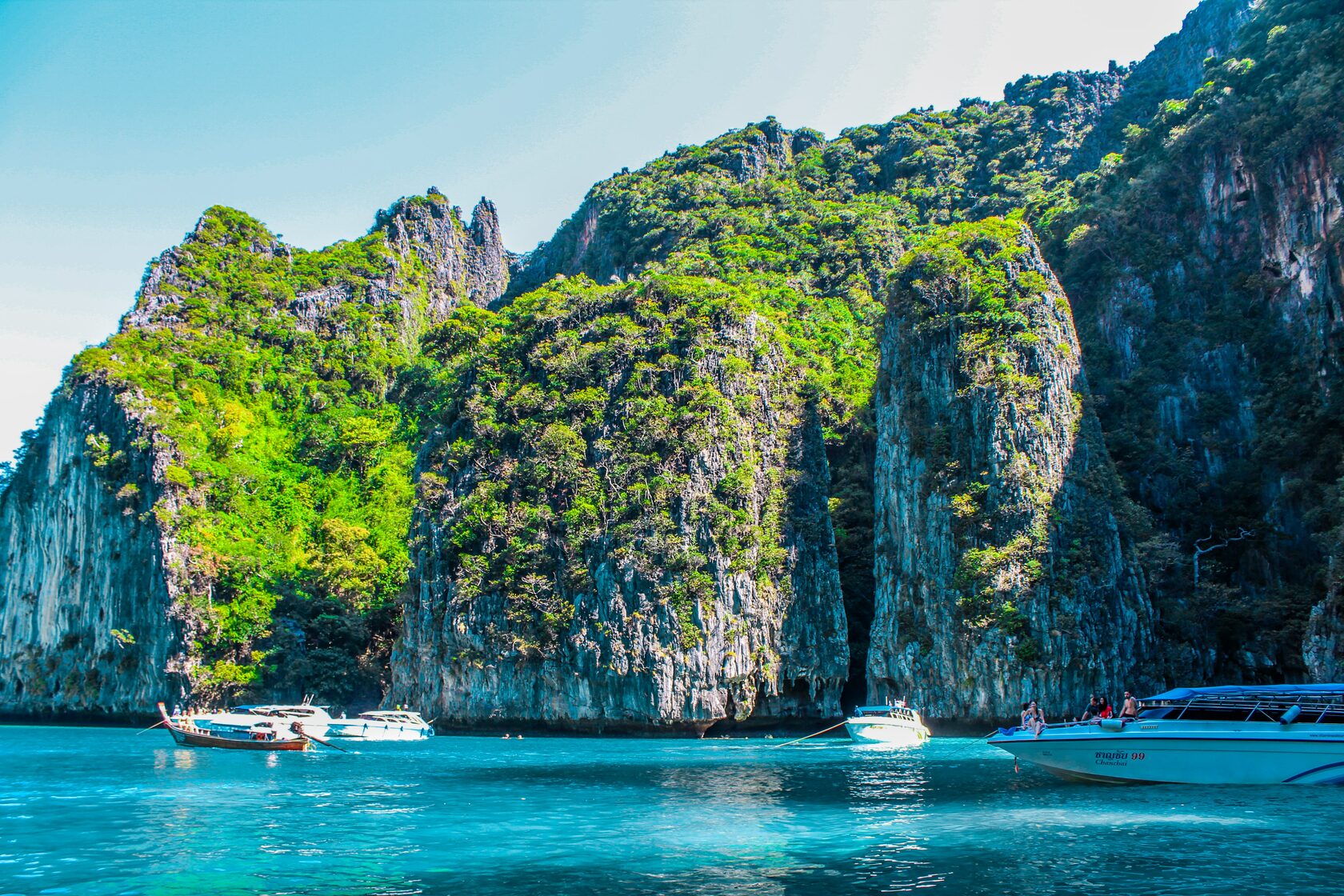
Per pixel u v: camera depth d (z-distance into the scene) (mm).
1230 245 122250
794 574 104188
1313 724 38375
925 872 27625
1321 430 97062
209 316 180375
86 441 140250
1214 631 94500
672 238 186125
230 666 121188
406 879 27672
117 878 27875
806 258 171000
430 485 113125
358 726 89000
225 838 34062
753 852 30938
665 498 100812
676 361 109125
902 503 100562
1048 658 87938
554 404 112188
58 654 135375
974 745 77812
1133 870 27000
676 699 94562
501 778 53625
